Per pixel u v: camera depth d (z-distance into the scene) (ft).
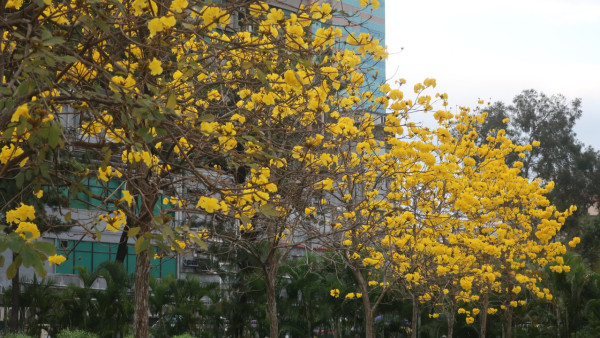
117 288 59.47
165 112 12.46
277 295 63.05
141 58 17.02
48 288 60.64
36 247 9.63
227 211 17.98
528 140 145.89
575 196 140.87
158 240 10.84
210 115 13.44
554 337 64.28
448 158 37.73
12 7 16.02
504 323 65.36
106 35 15.46
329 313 63.67
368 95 30.60
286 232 33.86
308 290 63.16
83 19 13.16
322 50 18.88
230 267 58.39
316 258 63.05
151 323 66.39
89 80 16.87
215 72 19.65
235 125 15.75
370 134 27.58
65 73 15.90
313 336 64.90
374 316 65.46
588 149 143.33
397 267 45.73
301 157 19.35
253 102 20.06
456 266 41.16
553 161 142.31
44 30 11.86
